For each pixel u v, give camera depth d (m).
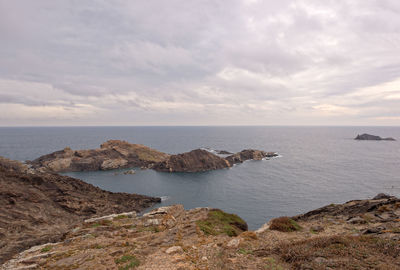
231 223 24.64
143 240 17.02
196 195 95.12
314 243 12.73
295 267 10.51
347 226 20.23
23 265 14.45
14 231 39.44
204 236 17.86
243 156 177.62
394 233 13.91
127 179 124.38
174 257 12.46
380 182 106.56
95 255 13.75
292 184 105.88
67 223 52.88
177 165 144.88
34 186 65.06
